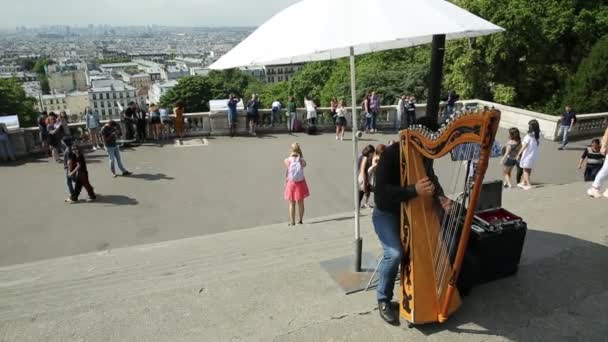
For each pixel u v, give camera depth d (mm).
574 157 15664
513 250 4535
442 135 3100
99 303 4562
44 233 10047
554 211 6719
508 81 26844
